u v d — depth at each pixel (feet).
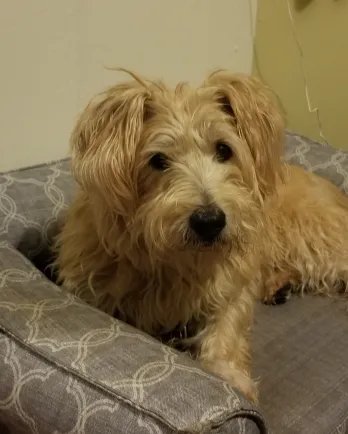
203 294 4.75
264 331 5.11
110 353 3.45
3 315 3.77
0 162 5.93
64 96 6.15
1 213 5.27
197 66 7.45
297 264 5.96
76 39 6.02
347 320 5.34
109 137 4.06
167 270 4.59
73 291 4.79
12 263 4.52
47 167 5.90
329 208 6.29
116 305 4.75
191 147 4.28
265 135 4.54
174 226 4.04
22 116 5.90
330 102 8.00
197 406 3.07
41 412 3.33
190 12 7.05
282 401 4.28
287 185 6.18
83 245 4.71
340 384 4.49
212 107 4.39
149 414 3.03
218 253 4.42
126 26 6.42
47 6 5.65
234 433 3.10
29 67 5.75
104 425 3.11
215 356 4.61
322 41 7.82
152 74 6.92
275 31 8.09
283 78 8.34
